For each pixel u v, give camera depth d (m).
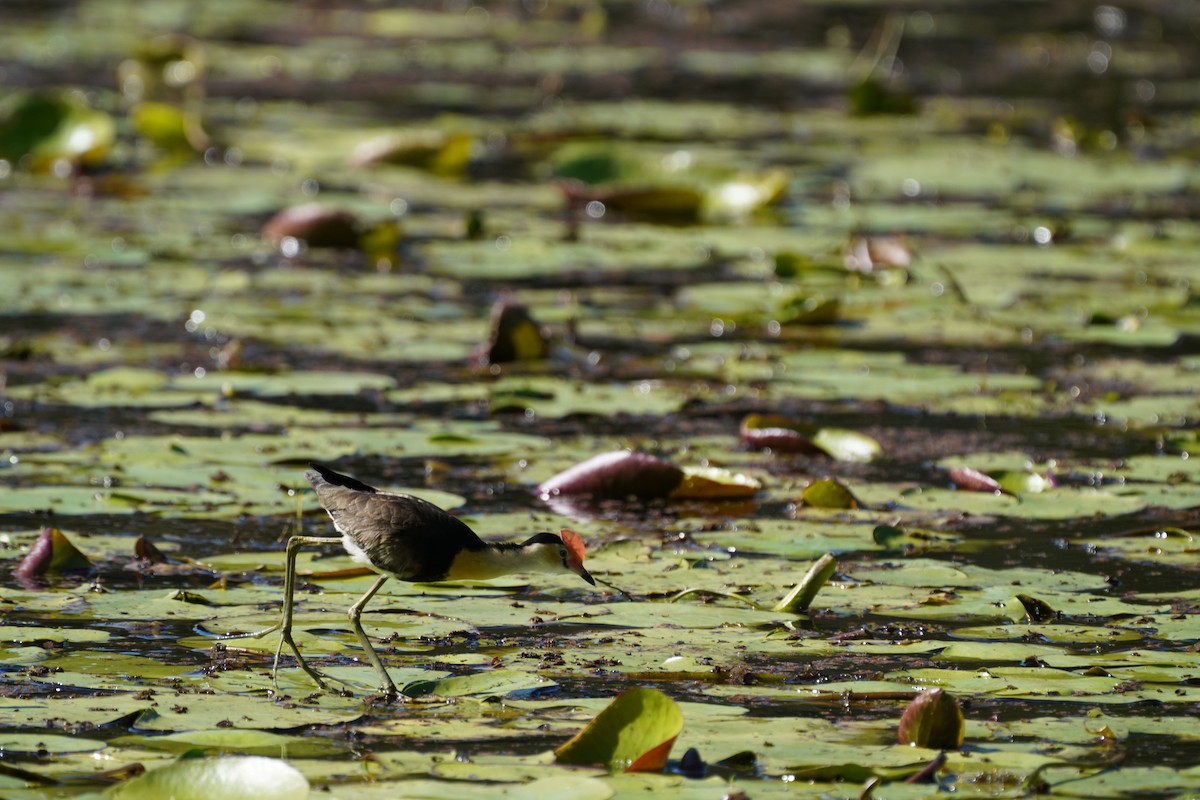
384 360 13.52
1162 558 9.22
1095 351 14.32
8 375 12.65
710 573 8.90
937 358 13.92
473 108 26.28
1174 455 11.20
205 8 37.44
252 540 9.35
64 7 36.25
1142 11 39.12
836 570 8.95
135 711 6.77
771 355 13.89
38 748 6.38
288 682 7.25
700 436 11.75
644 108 26.66
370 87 28.11
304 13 37.41
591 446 11.34
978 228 19.14
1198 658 7.67
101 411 11.82
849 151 23.77
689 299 15.63
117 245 17.20
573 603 8.45
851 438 11.30
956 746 6.61
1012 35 35.44
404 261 17.09
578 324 14.94
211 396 12.16
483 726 6.77
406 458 11.03
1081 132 24.39
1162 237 18.45
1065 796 6.15
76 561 8.84
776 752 6.50
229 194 19.72
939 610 8.34
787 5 39.47
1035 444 11.51
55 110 21.27
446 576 7.46
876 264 16.95
